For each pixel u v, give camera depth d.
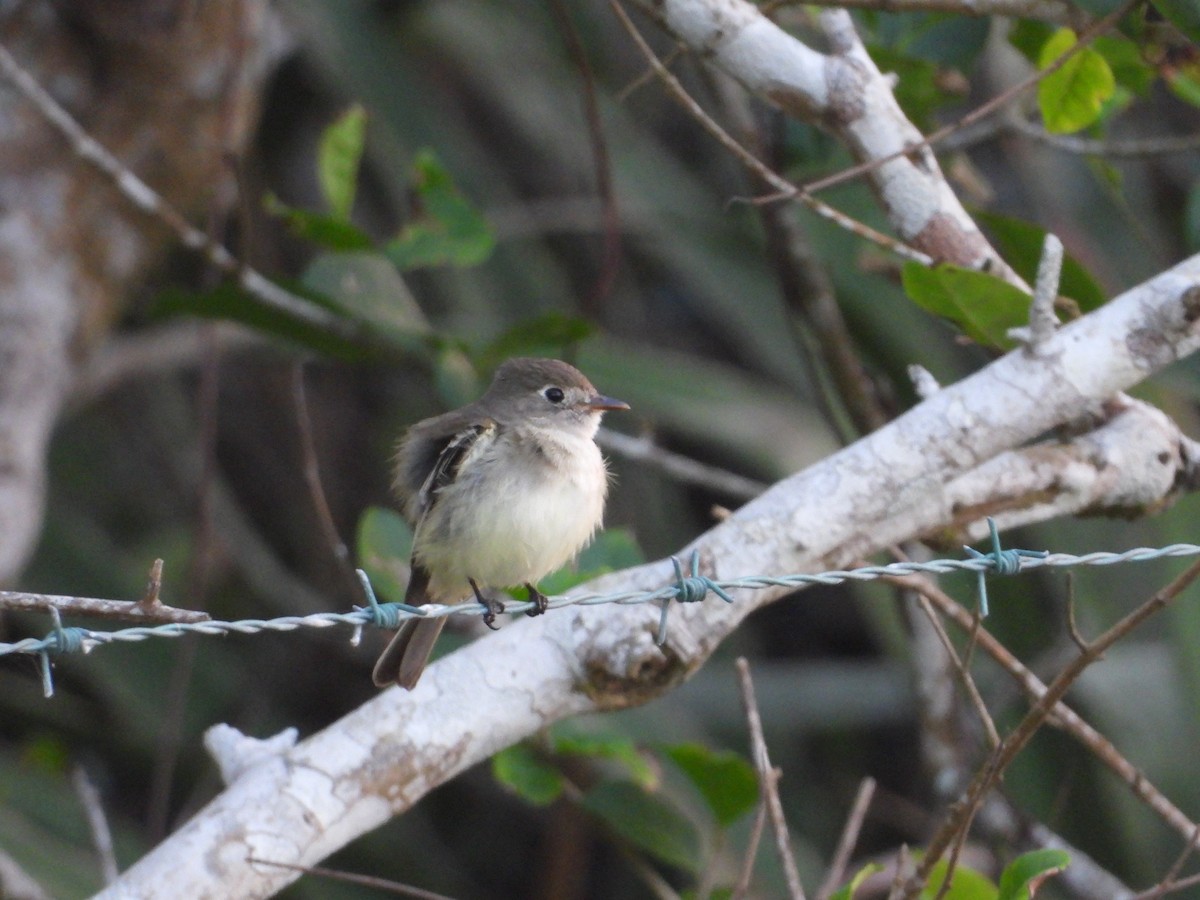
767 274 15.64
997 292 7.51
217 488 15.88
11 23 10.96
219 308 10.73
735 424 14.48
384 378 16.70
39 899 9.02
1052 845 9.16
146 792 14.59
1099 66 8.41
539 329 10.37
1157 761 11.29
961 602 11.23
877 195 8.05
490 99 16.52
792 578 6.49
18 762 13.88
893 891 6.33
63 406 13.77
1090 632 11.37
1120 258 13.84
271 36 13.55
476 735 6.59
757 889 11.87
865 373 10.56
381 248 11.54
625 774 10.68
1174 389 9.62
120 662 14.67
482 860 15.71
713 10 7.77
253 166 15.45
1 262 10.88
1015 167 14.34
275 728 14.97
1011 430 7.07
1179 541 11.09
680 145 17.19
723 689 14.91
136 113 11.27
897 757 15.74
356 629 5.96
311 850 6.25
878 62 9.55
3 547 10.67
